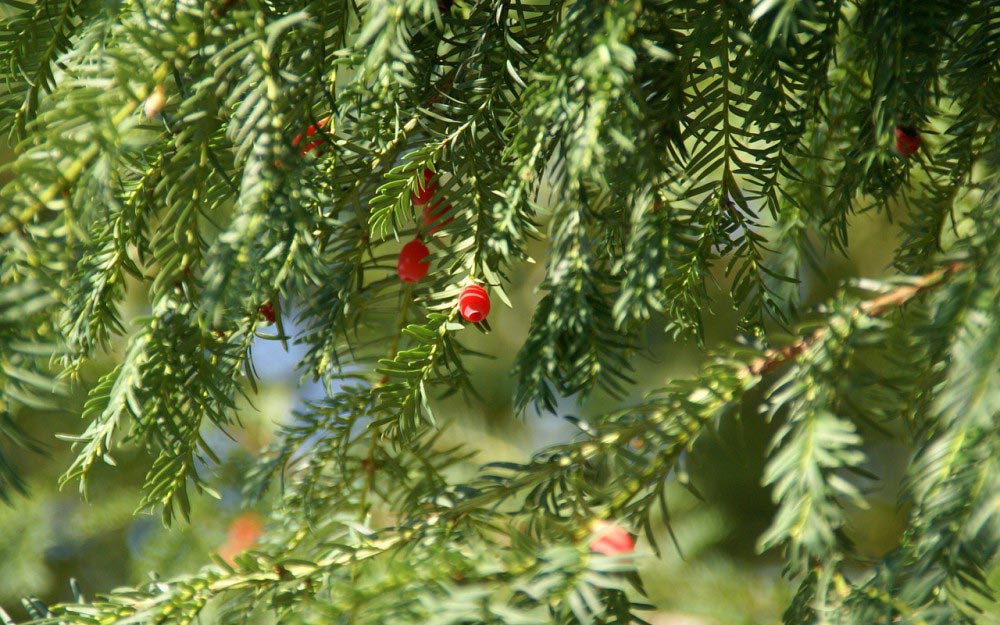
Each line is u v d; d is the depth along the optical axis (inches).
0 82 37.5
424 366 37.7
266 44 35.2
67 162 34.7
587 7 35.5
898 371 36.9
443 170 37.5
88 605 36.9
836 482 34.8
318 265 35.4
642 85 36.5
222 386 37.4
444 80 37.4
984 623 35.0
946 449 34.2
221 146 36.3
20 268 34.7
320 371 38.6
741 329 38.0
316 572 36.7
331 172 37.1
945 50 37.3
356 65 35.8
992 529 34.0
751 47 36.2
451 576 34.9
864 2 37.1
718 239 37.4
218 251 35.2
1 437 34.9
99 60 35.2
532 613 34.4
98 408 36.8
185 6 35.6
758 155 37.2
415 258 37.8
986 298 34.4
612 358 37.7
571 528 35.9
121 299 37.2
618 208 37.2
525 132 35.9
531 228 38.0
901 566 34.8
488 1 37.3
